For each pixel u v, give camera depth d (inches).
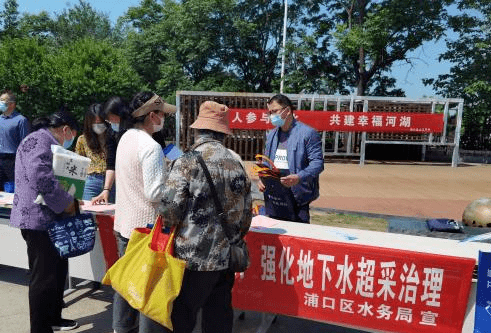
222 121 83.7
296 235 107.5
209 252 79.0
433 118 594.2
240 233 85.0
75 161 105.0
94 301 143.1
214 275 80.7
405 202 334.0
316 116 591.2
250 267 109.0
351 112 589.9
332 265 101.6
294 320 134.3
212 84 923.4
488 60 716.7
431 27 753.0
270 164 126.7
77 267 139.4
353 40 738.8
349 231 116.0
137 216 96.0
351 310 101.3
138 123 99.0
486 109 717.9
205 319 89.4
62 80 629.6
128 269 84.3
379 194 369.1
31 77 613.6
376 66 832.3
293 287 105.7
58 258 106.5
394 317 98.3
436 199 349.1
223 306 88.9
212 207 79.0
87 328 123.3
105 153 152.0
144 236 86.5
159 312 77.4
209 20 924.6
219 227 79.7
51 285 105.9
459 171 557.9
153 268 79.3
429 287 95.0
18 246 143.4
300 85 872.3
